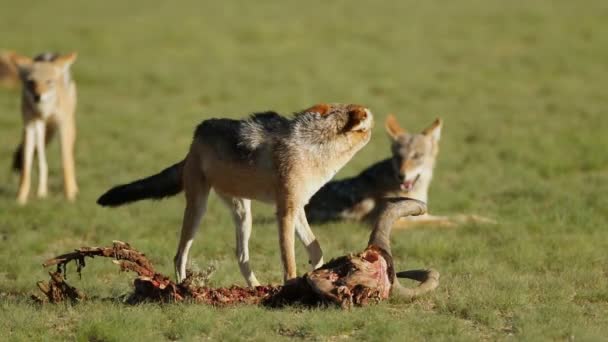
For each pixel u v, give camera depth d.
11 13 42.50
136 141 21.53
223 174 10.42
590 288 10.23
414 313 9.14
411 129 22.61
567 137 20.91
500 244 12.71
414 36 36.62
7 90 28.62
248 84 28.66
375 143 21.34
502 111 24.75
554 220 13.87
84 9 44.03
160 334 8.68
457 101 26.44
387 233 9.73
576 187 16.12
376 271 9.20
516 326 8.74
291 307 9.30
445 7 43.34
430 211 15.02
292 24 38.78
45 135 17.56
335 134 10.15
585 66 30.98
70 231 13.96
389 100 26.53
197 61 32.41
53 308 9.48
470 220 14.20
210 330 8.69
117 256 9.52
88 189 17.20
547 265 11.50
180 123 23.69
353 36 36.78
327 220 14.79
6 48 32.56
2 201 16.30
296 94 27.02
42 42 34.16
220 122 10.61
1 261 12.05
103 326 8.60
